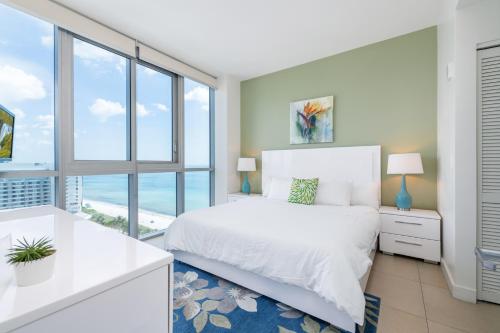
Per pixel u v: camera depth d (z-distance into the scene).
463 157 1.79
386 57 2.98
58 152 2.28
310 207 2.68
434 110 2.70
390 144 2.96
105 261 0.70
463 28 1.77
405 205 2.65
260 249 1.71
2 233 0.98
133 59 2.94
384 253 2.69
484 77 1.73
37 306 0.48
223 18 2.46
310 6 2.29
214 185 4.26
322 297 1.40
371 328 1.49
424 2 2.25
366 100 3.12
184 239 2.19
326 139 3.42
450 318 1.58
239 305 1.73
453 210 1.89
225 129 4.09
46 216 1.28
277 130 3.95
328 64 3.41
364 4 2.27
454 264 1.85
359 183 3.08
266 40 2.93
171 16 2.42
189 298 1.82
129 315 0.64
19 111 2.08
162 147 3.40
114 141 2.82
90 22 2.39
